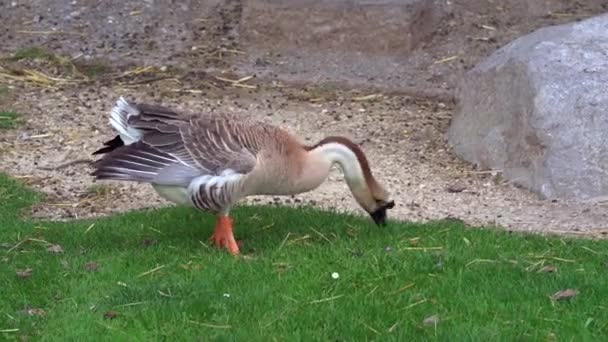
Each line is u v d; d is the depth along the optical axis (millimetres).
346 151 8023
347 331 6535
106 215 9008
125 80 12453
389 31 12922
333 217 8586
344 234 8219
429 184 9797
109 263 7602
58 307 6938
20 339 6531
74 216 9031
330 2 13000
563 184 9367
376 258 7551
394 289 7133
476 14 13719
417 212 9102
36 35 13438
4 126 10992
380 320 6684
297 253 7750
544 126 9594
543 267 7504
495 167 10047
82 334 6535
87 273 7453
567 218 8883
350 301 6930
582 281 7199
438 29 13414
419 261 7504
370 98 12055
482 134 10336
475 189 9680
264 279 7281
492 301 6906
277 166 7680
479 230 8258
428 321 6629
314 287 7152
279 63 12844
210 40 13328
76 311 6859
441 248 7836
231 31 13484
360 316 6734
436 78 12531
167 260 7684
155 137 7531
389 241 7984
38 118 11289
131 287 7129
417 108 11820
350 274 7328
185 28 13578
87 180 9852
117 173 7395
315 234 8227
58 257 7754
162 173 7449
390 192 9586
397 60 12852
